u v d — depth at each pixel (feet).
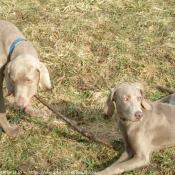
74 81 9.70
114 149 8.10
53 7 11.69
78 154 8.06
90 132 8.32
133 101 7.41
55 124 8.68
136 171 7.72
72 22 11.17
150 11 11.55
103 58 10.20
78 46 10.49
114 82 9.67
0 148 8.23
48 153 8.07
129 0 11.91
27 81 7.35
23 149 8.18
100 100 9.20
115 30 10.94
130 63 10.03
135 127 7.68
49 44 10.61
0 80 8.06
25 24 11.20
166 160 7.88
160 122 7.88
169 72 9.85
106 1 11.85
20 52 7.75
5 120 8.43
